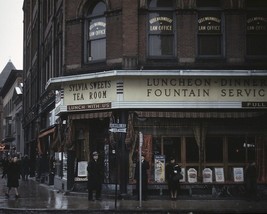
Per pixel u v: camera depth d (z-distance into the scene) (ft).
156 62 74.08
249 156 73.61
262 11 75.97
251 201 68.95
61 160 90.38
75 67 80.07
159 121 73.10
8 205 64.80
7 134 269.85
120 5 75.05
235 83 73.41
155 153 73.05
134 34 74.02
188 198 71.00
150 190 71.87
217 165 73.15
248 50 75.51
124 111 73.10
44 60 125.59
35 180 127.34
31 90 160.45
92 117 75.72
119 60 74.43
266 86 73.56
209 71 71.77
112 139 72.64
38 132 127.24
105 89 74.74
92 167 70.13
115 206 61.00
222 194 72.23
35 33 149.79
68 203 66.64
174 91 73.00
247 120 73.92
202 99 72.95
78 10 80.38
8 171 75.51
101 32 78.74
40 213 59.41
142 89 73.05
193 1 74.59
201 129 73.00
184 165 72.90
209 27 75.25
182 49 74.23
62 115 82.28
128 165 72.49
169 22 75.41
